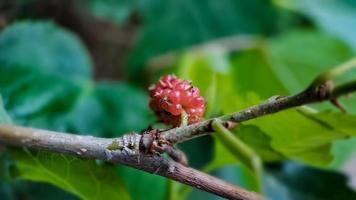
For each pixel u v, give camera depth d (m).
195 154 0.27
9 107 0.23
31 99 0.24
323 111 0.18
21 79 0.24
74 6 0.30
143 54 0.30
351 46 0.31
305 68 0.31
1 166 0.23
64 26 0.30
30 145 0.16
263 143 0.20
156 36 0.31
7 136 0.16
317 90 0.15
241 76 0.30
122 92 0.26
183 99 0.17
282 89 0.29
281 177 0.24
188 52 0.29
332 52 0.31
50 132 0.16
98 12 0.29
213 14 0.32
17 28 0.25
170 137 0.16
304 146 0.20
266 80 0.30
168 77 0.17
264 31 0.33
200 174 0.17
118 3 0.29
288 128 0.19
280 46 0.31
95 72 0.32
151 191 0.24
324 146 0.20
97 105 0.25
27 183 0.25
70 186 0.19
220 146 0.21
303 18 0.33
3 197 0.24
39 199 0.25
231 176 0.27
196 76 0.27
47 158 0.18
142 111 0.26
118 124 0.25
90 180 0.19
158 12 0.31
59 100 0.24
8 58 0.24
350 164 0.32
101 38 0.31
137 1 0.30
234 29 0.32
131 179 0.24
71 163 0.18
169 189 0.21
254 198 0.17
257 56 0.30
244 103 0.20
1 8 0.26
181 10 0.31
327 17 0.32
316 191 0.24
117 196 0.19
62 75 0.25
